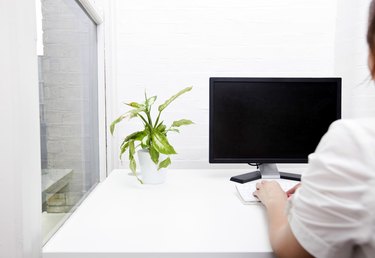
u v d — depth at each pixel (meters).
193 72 1.57
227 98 1.20
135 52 1.55
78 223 0.76
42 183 0.75
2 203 0.54
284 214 0.64
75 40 1.08
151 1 1.53
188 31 1.55
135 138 1.13
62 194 0.93
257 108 1.21
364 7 1.36
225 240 0.66
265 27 1.55
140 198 0.97
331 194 0.40
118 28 1.54
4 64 0.53
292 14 1.55
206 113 1.58
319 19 1.56
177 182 1.19
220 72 1.56
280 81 1.20
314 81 1.20
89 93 1.29
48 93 0.81
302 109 1.21
